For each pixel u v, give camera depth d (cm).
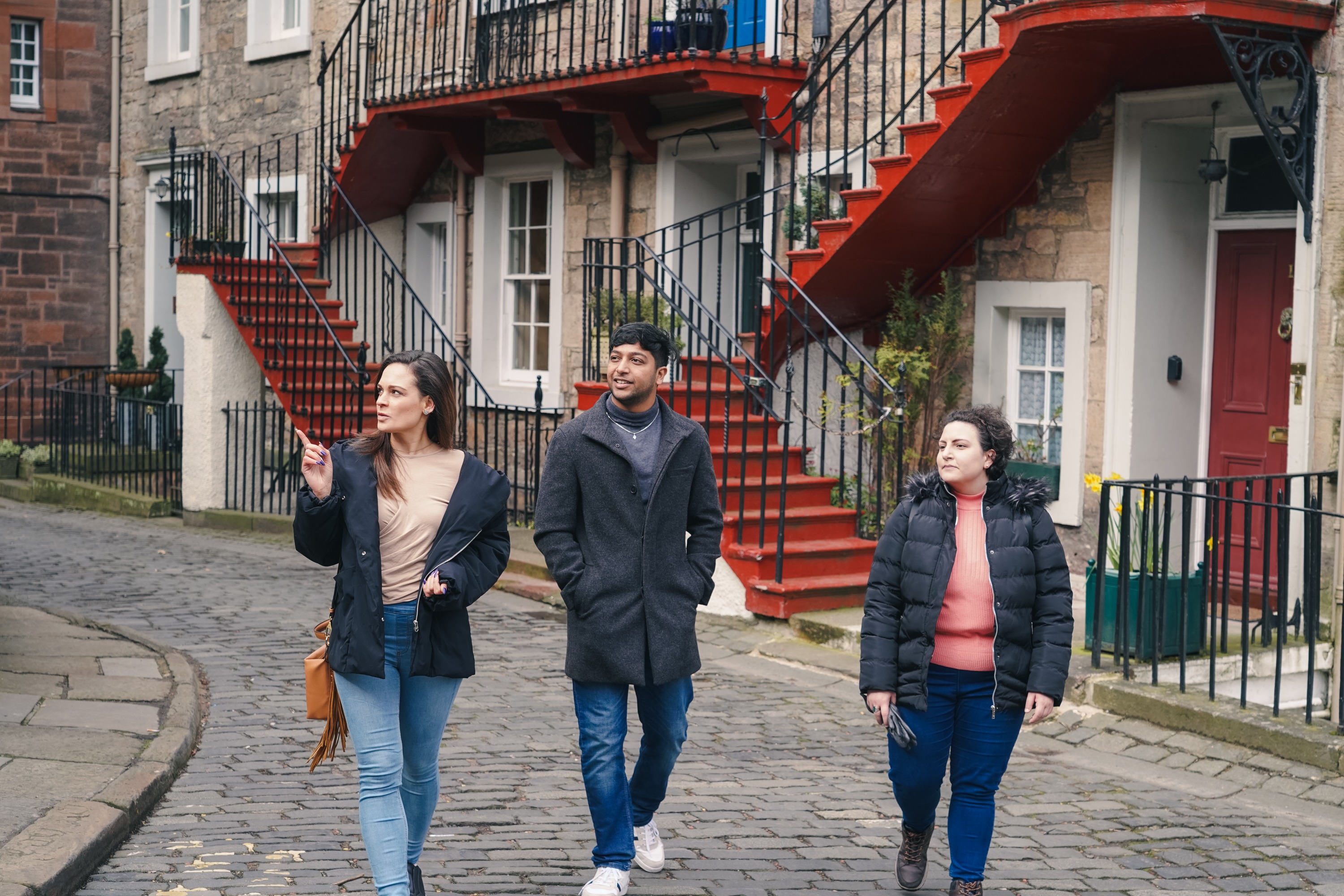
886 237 898
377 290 1420
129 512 1415
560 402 1252
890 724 414
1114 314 848
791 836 496
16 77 1852
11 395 1850
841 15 1020
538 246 1307
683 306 1132
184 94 1738
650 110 1141
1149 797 559
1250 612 807
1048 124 855
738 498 897
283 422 1264
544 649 807
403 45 1390
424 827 414
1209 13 694
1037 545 416
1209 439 867
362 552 385
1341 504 709
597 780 418
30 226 1850
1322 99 736
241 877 437
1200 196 861
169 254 1786
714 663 780
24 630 769
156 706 622
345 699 389
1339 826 527
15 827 446
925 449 943
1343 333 737
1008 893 445
